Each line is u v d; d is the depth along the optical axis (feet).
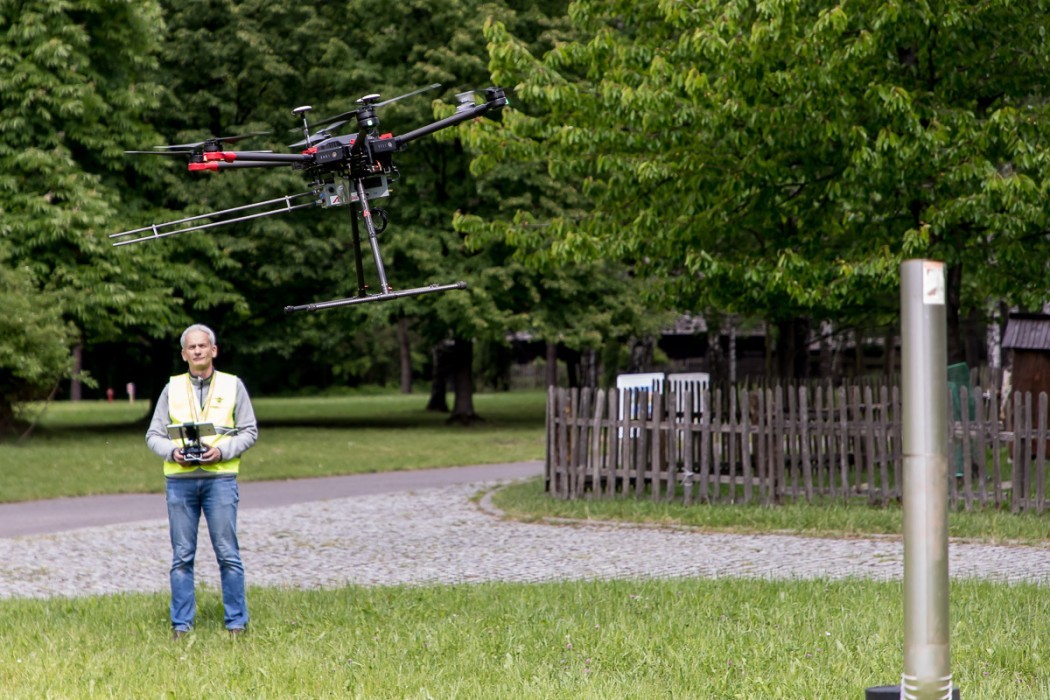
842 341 167.63
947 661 23.34
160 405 43.34
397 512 86.74
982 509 73.00
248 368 364.17
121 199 167.12
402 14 178.81
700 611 44.42
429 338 201.36
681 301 94.12
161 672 37.14
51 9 151.33
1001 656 35.88
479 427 196.24
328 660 37.91
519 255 94.73
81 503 97.40
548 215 177.99
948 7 74.90
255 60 174.29
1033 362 98.99
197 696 34.22
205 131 179.11
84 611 48.62
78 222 152.25
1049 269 82.94
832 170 84.33
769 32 73.31
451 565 62.13
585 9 91.04
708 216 83.87
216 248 168.86
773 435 79.71
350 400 320.70
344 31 185.37
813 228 88.63
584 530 73.92
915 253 75.25
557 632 41.06
